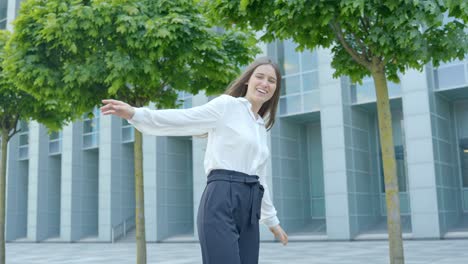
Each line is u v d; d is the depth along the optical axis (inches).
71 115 513.7
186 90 402.9
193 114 92.1
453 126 948.6
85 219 1333.7
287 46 1043.9
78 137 1344.7
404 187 1027.3
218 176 93.7
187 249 882.8
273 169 1019.3
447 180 886.4
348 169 931.3
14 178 1491.1
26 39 371.9
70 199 1311.5
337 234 924.0
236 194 92.7
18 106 482.6
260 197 97.3
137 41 342.0
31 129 1430.9
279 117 1049.5
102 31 350.6
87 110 392.8
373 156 1017.5
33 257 796.0
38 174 1396.4
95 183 1366.9
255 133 97.8
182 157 1246.3
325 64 960.9
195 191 1085.8
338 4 233.6
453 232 848.3
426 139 853.2
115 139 1262.3
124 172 1268.5
